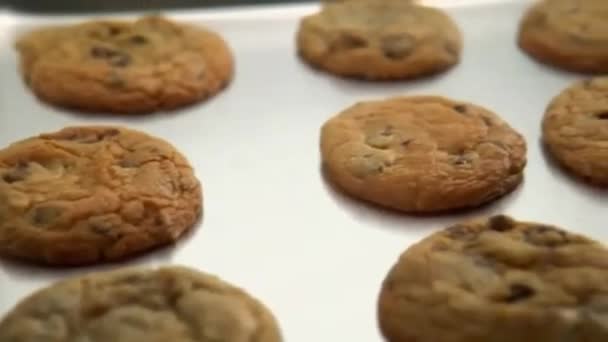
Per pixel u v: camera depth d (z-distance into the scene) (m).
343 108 0.59
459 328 0.44
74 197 0.50
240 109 0.59
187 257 0.51
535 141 0.57
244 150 0.57
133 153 0.53
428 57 0.61
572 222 0.52
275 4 0.67
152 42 0.61
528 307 0.44
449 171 0.53
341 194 0.54
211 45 0.62
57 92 0.59
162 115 0.59
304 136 0.58
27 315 0.45
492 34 0.65
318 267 0.50
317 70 0.62
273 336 0.44
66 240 0.49
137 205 0.50
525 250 0.46
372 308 0.48
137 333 0.44
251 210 0.53
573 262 0.46
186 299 0.45
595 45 0.61
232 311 0.44
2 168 0.52
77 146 0.54
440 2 0.68
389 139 0.55
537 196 0.54
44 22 0.66
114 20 0.64
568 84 0.61
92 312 0.45
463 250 0.47
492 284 0.45
